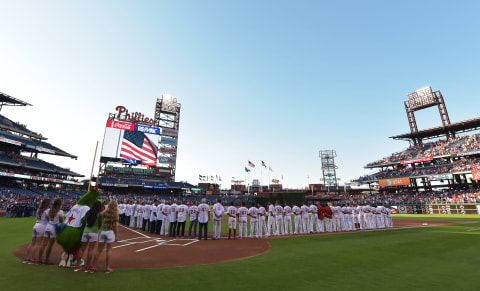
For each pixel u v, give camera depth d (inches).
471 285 230.4
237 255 377.4
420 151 2610.7
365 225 815.1
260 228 630.5
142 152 2188.7
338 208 767.7
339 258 349.7
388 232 698.2
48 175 2249.0
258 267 297.0
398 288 221.5
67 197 2036.2
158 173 2743.6
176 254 382.9
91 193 315.9
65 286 209.6
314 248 437.1
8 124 2194.9
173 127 2938.0
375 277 255.4
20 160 2022.6
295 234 670.5
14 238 500.7
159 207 639.8
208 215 567.2
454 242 500.4
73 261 282.7
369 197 2709.2
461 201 1898.4
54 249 386.9
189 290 208.7
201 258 354.0
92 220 262.4
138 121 2381.9
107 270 260.1
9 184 1956.2
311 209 722.2
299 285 227.8
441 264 313.9
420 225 956.6
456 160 2271.2
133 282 228.4
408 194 2429.9
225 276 255.9
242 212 608.4
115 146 2106.3
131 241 513.7
